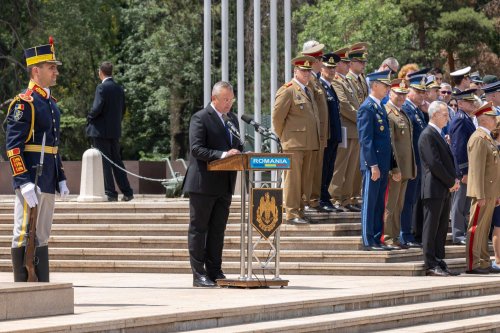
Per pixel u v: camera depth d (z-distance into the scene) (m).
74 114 86.62
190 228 24.33
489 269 28.52
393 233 28.92
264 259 28.62
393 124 28.94
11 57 78.50
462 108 30.42
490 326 23.34
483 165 28.16
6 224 32.75
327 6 78.44
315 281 25.66
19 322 16.98
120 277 27.88
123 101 36.12
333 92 30.59
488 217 28.47
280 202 23.73
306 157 29.53
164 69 83.38
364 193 28.17
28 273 20.61
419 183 29.78
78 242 31.41
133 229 31.64
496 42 81.81
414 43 82.44
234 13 82.75
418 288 23.80
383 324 21.59
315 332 19.81
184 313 18.58
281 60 80.44
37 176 20.61
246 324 19.50
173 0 83.94
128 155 92.75
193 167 24.12
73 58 84.06
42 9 81.38
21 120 20.80
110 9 86.12
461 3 81.12
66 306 18.38
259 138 44.09
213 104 24.22
